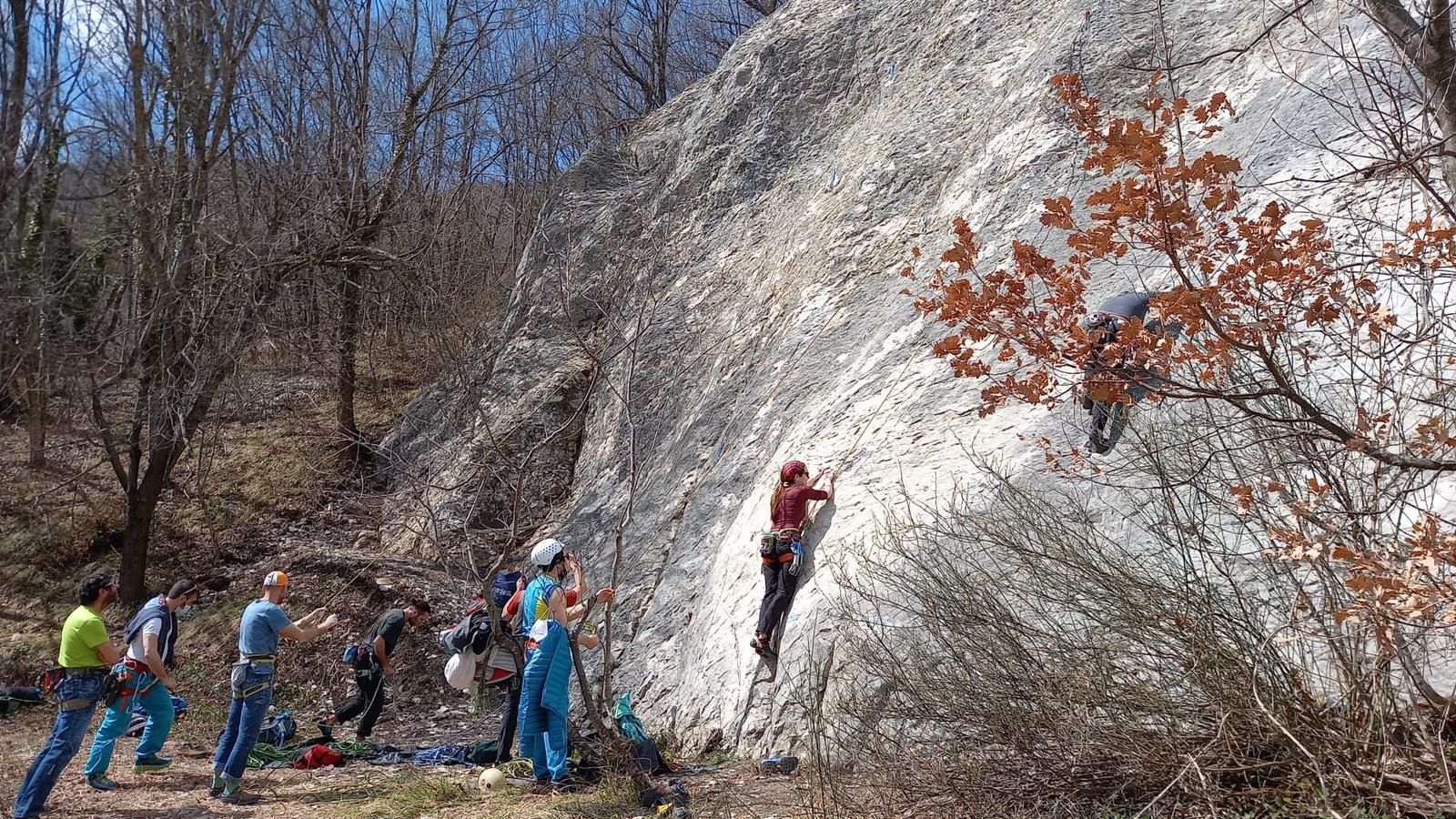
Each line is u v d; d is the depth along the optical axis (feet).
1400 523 13.80
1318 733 13.56
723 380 42.04
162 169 24.02
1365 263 13.15
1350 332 13.52
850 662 19.75
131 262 22.89
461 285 61.98
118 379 24.43
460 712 34.83
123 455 43.75
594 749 22.17
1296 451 13.71
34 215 18.79
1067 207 12.21
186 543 46.62
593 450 47.01
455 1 58.90
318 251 42.75
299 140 41.65
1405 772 13.02
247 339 38.42
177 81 23.82
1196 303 11.62
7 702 32.86
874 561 22.17
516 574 25.98
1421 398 13.29
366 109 50.24
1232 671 14.05
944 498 23.73
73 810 21.67
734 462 35.42
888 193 42.04
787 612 24.63
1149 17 37.37
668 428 44.14
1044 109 36.86
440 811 20.39
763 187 52.60
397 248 53.93
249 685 22.77
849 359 35.06
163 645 25.62
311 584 42.68
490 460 45.11
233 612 41.09
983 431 26.20
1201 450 15.67
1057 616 16.76
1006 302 12.30
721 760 23.54
